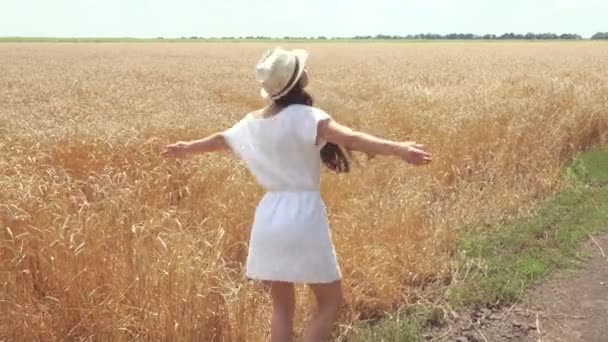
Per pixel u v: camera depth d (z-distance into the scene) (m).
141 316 4.61
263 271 3.84
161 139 8.91
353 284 5.36
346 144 3.61
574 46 78.00
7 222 5.12
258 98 17.36
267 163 3.85
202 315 4.48
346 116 12.80
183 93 18.00
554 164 9.93
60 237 4.87
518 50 63.69
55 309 4.66
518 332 5.16
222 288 4.70
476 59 42.53
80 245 4.77
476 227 7.40
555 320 5.36
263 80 3.79
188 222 6.78
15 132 9.38
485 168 9.27
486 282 5.88
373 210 6.77
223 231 5.59
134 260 4.85
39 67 34.38
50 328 4.56
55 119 10.88
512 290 5.76
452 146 9.65
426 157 3.44
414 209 6.71
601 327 5.23
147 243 5.21
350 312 5.13
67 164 8.19
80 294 4.69
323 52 59.84
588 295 5.82
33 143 8.54
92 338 4.58
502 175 9.14
